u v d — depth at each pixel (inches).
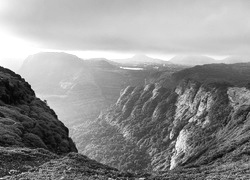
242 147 3176.7
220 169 1711.4
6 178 975.6
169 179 1289.4
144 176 1312.7
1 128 2087.8
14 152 1343.5
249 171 1482.5
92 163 1396.4
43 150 1536.7
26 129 2464.3
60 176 1011.3
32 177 979.9
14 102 3307.1
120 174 1268.5
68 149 2657.5
